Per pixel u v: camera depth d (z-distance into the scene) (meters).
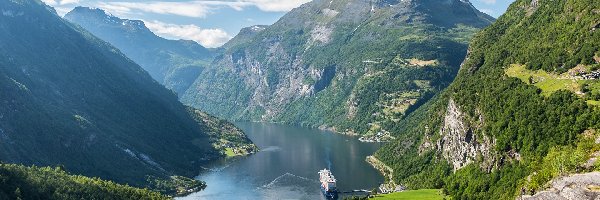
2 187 198.38
